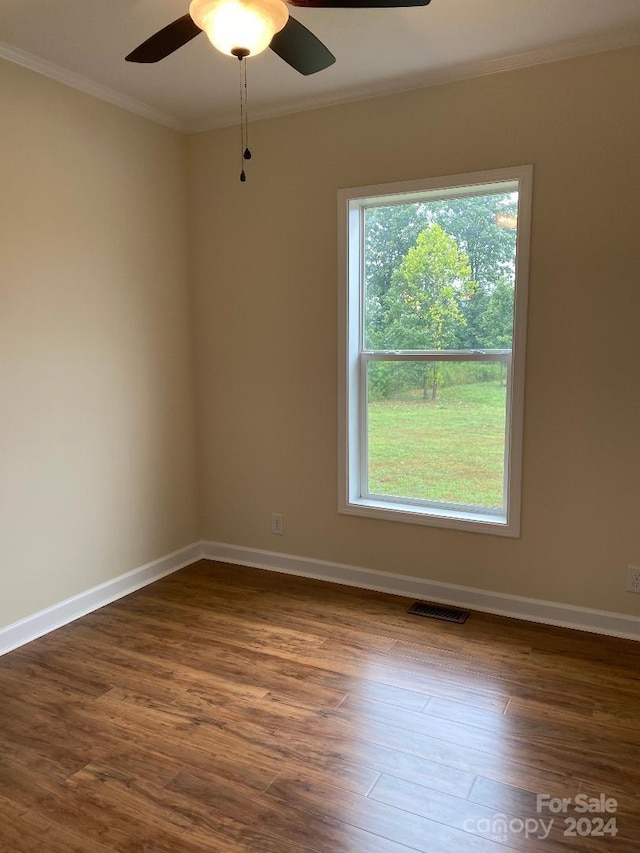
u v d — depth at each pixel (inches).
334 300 132.7
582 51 105.0
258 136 136.6
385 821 70.8
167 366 144.5
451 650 109.6
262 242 139.3
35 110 110.4
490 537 123.2
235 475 150.9
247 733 86.9
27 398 112.2
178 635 116.4
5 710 92.8
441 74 115.3
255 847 67.4
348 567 139.4
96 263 124.3
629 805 73.1
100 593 129.5
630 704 92.8
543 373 114.5
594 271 108.7
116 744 84.8
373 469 139.3
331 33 100.3
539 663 104.8
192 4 67.9
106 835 69.3
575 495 114.9
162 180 139.4
